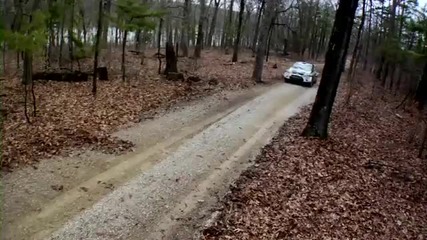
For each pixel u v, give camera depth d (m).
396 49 29.64
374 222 9.19
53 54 28.41
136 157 11.91
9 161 10.71
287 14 56.31
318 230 8.59
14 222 8.05
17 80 22.06
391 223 9.25
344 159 12.77
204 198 9.79
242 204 9.48
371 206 9.92
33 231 7.83
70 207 8.84
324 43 67.69
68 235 7.81
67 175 10.35
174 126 15.07
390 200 10.42
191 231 8.33
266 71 32.91
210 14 60.56
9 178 9.83
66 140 12.63
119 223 8.41
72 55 24.39
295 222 8.81
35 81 21.00
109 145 12.60
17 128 13.28
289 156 12.61
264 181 10.80
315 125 14.48
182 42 38.28
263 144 13.84
